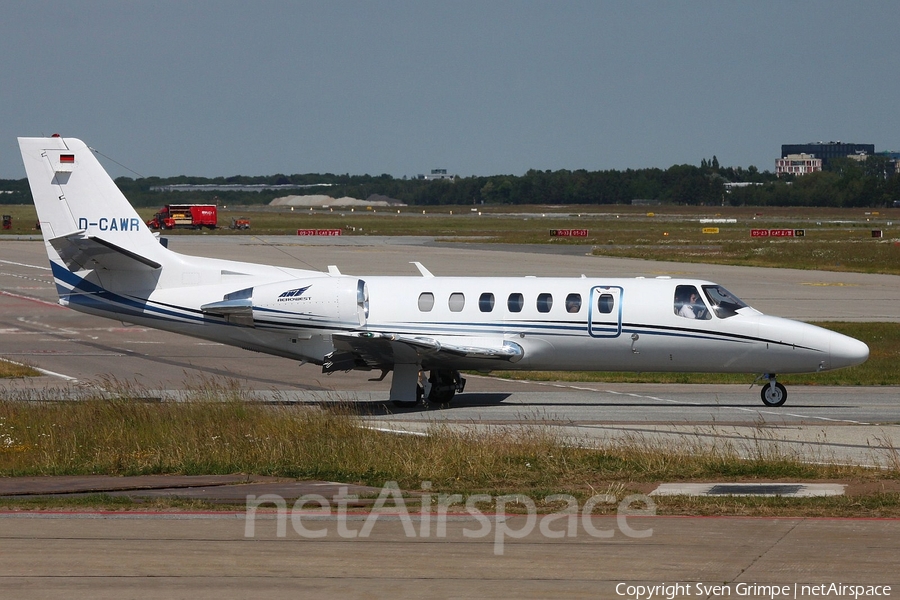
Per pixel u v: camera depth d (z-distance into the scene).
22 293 184.88
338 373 111.50
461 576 38.62
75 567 39.47
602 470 59.78
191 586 37.28
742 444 70.81
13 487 55.41
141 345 131.12
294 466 60.72
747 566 39.91
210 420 72.44
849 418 84.19
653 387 103.81
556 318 91.12
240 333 94.75
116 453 64.56
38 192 94.69
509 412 87.94
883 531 44.72
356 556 41.19
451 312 92.38
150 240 95.44
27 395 90.56
